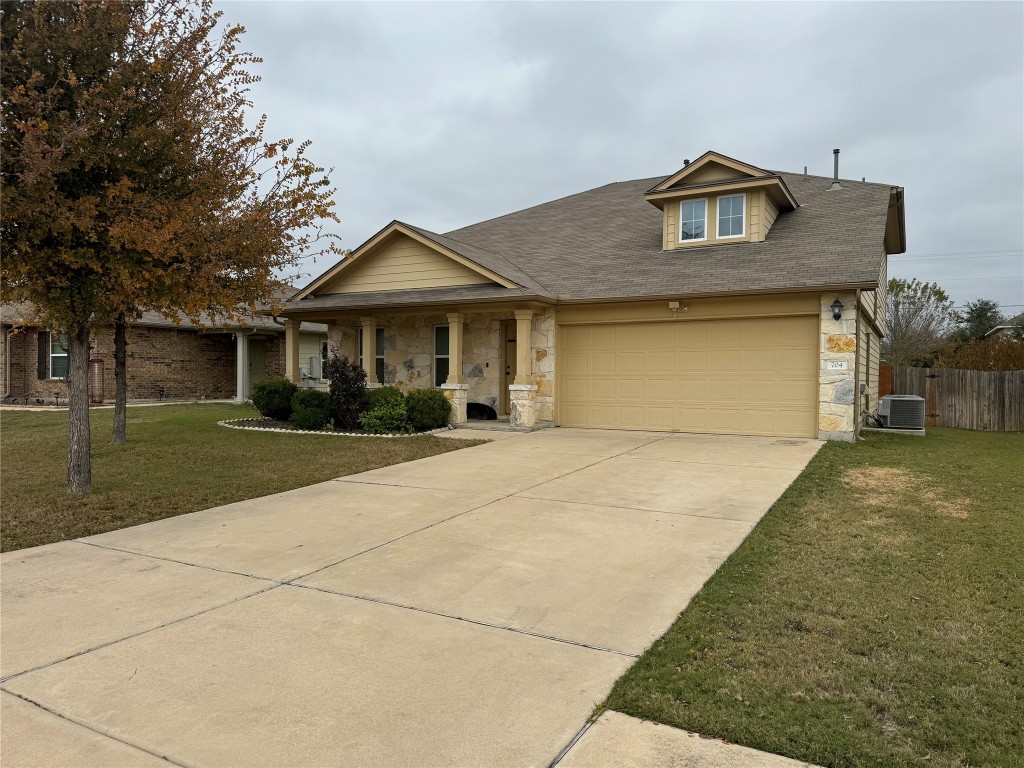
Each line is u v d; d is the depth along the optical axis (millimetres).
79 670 3600
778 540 5793
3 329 21641
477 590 4738
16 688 3418
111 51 7223
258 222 7906
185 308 7965
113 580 5047
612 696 3270
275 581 4980
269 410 15344
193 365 22891
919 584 4727
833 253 12461
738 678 3404
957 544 5668
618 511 6898
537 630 4059
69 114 6961
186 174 8023
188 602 4574
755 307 12406
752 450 10781
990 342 23344
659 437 12578
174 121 7473
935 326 35719
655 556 5418
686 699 3215
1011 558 5293
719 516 6625
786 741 2861
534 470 9258
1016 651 3703
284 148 8461
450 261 14852
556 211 20219
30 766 2771
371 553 5633
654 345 13578
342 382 13914
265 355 23875
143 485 8547
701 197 14531
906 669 3480
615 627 4086
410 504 7387
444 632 4043
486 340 16000
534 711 3148
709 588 4668
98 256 7383
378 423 13367
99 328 8750
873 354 16734
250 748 2883
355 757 2809
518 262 16344
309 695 3316
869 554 5391
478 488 8148
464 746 2879
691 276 13031
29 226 6816
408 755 2818
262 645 3889
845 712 3084
